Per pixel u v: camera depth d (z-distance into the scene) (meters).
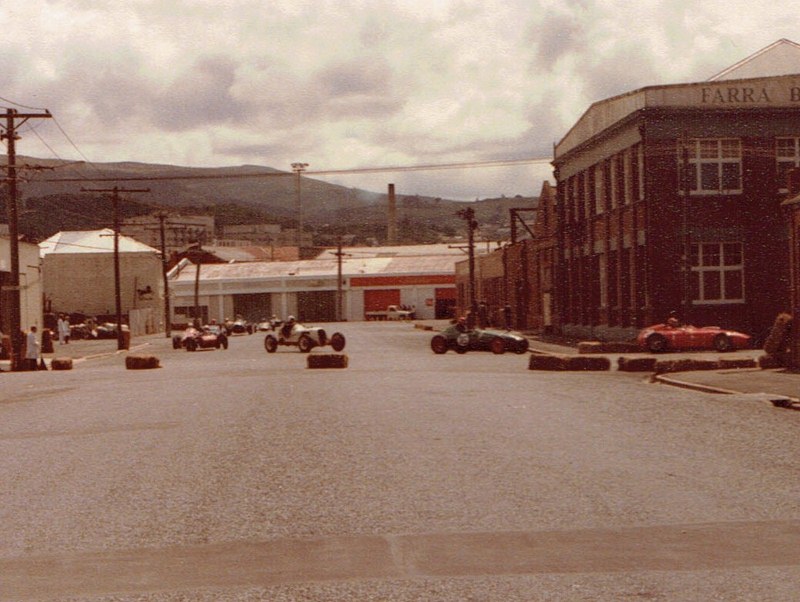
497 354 41.47
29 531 9.45
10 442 16.06
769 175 41.84
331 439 14.91
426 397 21.31
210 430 16.42
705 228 41.75
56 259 99.44
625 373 29.00
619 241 46.75
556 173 59.31
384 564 7.80
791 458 12.48
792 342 26.88
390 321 112.75
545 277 63.88
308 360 33.22
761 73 44.44
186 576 7.63
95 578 7.64
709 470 11.67
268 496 10.72
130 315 86.75
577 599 6.69
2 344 50.03
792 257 26.78
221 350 53.38
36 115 41.28
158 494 11.05
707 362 27.61
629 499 10.07
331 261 128.38
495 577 7.32
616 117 45.97
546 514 9.47
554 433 15.06
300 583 7.31
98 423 18.22
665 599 6.65
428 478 11.47
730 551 7.95
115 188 61.09
